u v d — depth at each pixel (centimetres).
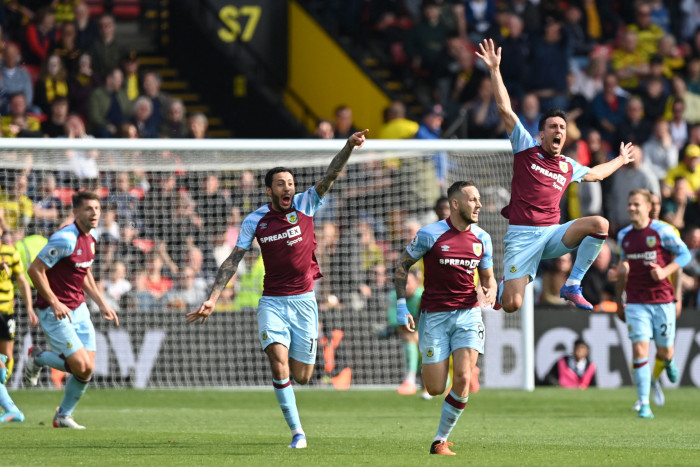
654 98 6069
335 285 4581
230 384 4406
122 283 4362
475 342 2158
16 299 4238
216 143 4188
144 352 4353
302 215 2389
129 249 4419
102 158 4481
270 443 2452
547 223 2467
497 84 2514
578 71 6206
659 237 3378
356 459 2078
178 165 4572
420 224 4738
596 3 6700
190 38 5969
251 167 4666
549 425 3003
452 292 2164
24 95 4991
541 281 5106
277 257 2366
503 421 3144
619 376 4659
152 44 6272
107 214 4425
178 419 3212
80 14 5572
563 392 4353
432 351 2172
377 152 4662
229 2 5816
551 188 2469
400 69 6216
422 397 4016
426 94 6069
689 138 5947
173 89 5941
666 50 6488
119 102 5269
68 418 2856
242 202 4669
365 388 4522
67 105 5022
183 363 4378
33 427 2869
